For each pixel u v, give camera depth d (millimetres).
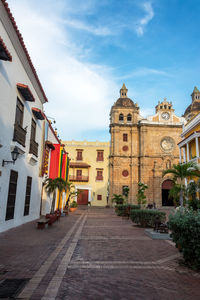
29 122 13039
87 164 43344
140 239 9812
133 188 40688
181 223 6184
